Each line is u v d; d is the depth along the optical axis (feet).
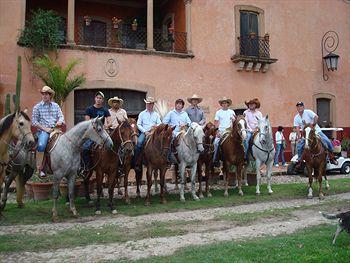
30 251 21.90
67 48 53.36
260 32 66.69
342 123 72.95
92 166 32.17
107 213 31.53
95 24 65.77
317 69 71.20
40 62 47.14
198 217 30.14
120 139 31.32
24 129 27.84
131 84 56.75
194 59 61.05
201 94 61.16
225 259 19.19
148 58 58.03
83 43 64.08
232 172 44.96
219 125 42.73
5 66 50.34
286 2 69.15
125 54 56.65
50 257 20.79
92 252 21.59
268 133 38.78
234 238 24.11
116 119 35.22
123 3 68.13
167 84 59.00
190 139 36.24
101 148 31.27
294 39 69.41
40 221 28.89
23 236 24.72
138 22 67.15
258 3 66.59
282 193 39.78
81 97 55.11
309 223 27.89
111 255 21.02
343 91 73.41
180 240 23.82
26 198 38.24
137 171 38.37
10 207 33.47
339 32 73.72
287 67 68.44
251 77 65.21
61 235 24.98
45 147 30.12
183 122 39.29
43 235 25.00
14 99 50.29
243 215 30.50
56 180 29.35
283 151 64.44
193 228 26.81
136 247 22.43
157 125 36.60
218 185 47.21
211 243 22.89
